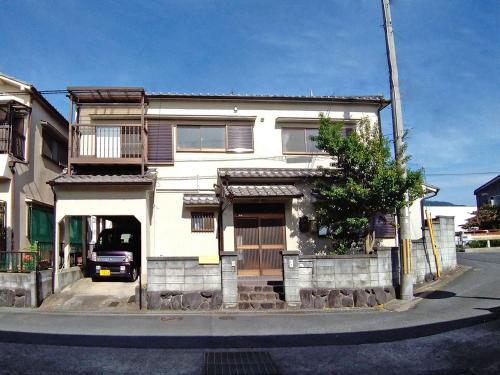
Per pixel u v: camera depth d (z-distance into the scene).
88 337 7.52
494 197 33.47
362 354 6.57
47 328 8.23
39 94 14.17
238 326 8.55
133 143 13.84
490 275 13.01
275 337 7.62
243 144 14.44
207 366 6.01
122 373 5.69
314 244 13.67
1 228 12.52
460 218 36.44
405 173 11.23
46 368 5.80
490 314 8.73
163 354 6.51
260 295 11.05
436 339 7.26
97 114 13.98
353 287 11.04
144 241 12.32
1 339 7.29
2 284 10.95
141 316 9.64
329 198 12.08
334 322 8.88
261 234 13.53
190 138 14.27
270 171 13.86
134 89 12.96
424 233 13.48
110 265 13.03
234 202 13.44
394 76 11.67
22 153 13.66
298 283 10.79
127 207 12.47
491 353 6.48
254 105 14.68
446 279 13.02
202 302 10.53
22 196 13.46
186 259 10.70
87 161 13.13
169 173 13.98
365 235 12.27
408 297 11.03
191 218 13.78
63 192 12.39
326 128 12.20
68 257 13.26
